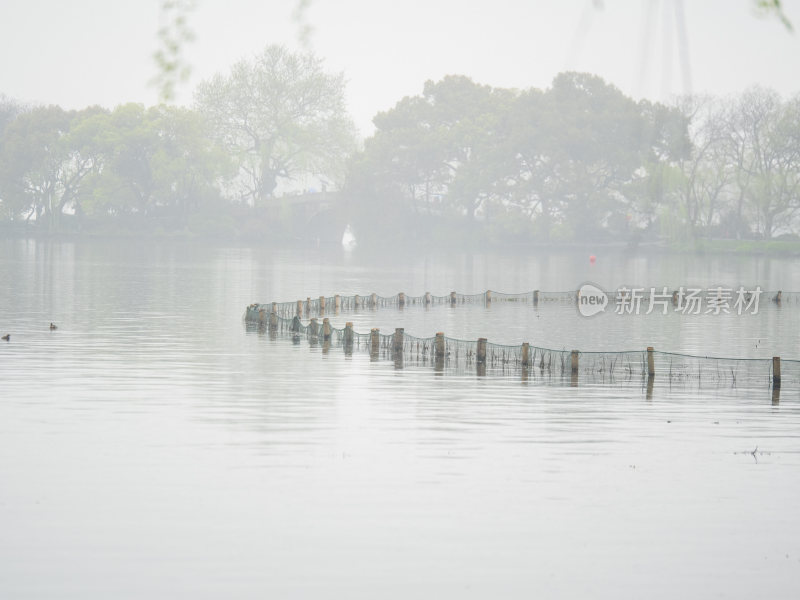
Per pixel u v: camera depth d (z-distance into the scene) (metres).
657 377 69.81
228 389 60.16
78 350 77.94
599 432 49.28
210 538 32.28
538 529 33.88
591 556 31.45
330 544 32.00
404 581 29.16
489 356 79.69
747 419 53.56
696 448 46.06
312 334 91.31
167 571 29.48
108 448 43.78
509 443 46.31
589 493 38.12
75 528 33.00
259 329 96.56
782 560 31.39
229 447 44.31
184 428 48.25
